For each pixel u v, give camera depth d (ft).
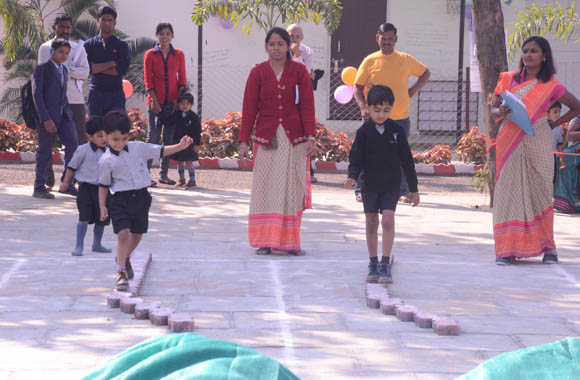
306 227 26.73
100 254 21.56
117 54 33.30
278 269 20.31
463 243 24.50
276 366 6.21
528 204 21.39
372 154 19.17
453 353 13.69
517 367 6.54
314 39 59.77
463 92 58.80
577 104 21.27
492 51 31.09
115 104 33.50
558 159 31.94
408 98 30.53
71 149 31.94
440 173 45.01
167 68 35.91
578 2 58.03
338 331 14.90
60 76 31.17
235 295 17.56
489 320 15.92
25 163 44.16
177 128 35.73
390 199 19.17
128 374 6.35
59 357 13.07
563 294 18.28
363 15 59.88
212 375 5.94
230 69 59.47
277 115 21.99
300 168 22.21
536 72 21.40
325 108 59.98
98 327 14.87
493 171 32.12
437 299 17.61
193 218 27.91
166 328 14.88
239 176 41.01
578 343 6.66
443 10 59.72
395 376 12.45
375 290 17.51
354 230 26.35
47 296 17.08
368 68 30.37
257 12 50.55
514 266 21.33
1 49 57.36
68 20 31.30
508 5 58.49
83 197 21.18
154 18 59.21
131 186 17.76
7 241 23.11
